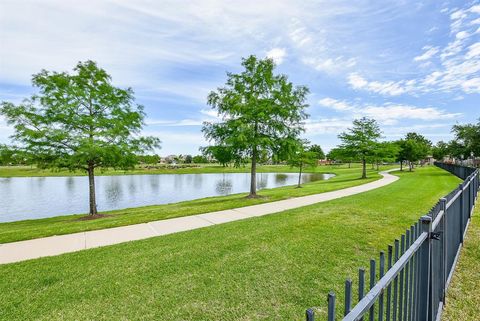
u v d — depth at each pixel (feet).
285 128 47.55
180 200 80.28
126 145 43.16
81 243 21.12
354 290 12.94
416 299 8.13
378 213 28.68
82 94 40.22
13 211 66.28
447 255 12.72
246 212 32.17
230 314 11.09
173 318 10.83
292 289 13.03
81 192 102.99
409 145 131.75
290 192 55.93
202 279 14.05
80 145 39.29
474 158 115.75
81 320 10.72
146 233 23.70
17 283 13.84
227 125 46.85
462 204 19.15
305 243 19.27
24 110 37.76
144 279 14.12
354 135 103.24
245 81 48.19
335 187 62.18
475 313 11.11
